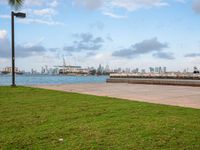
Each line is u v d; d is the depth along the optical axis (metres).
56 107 11.08
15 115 9.62
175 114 9.43
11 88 19.16
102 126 7.94
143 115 9.30
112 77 33.91
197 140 6.63
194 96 15.05
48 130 7.64
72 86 23.09
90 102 12.27
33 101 12.83
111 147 6.25
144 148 6.16
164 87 22.31
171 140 6.64
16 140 6.82
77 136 7.07
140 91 18.23
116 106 11.12
